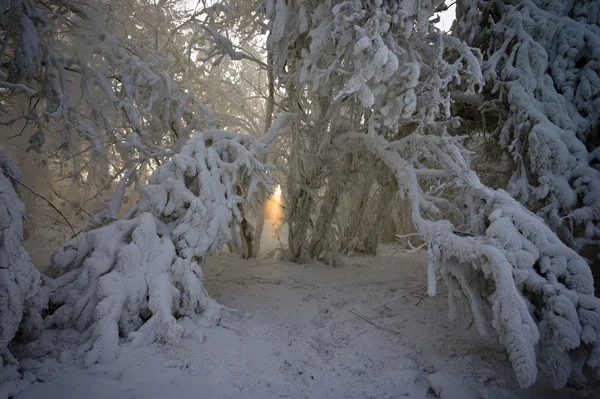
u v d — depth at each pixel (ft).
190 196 15.66
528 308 11.51
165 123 25.31
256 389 10.84
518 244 12.05
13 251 10.19
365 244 34.58
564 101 20.27
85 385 9.80
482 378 11.84
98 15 24.63
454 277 13.85
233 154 19.42
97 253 13.94
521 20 21.81
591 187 17.79
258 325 15.44
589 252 19.69
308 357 13.16
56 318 12.65
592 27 21.38
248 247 29.04
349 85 15.75
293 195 27.91
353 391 11.22
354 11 16.17
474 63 18.13
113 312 12.23
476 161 25.39
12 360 9.98
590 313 10.78
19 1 19.02
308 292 20.94
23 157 27.66
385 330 15.93
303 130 26.13
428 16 17.54
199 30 31.07
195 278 14.79
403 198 18.98
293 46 23.73
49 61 20.54
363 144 23.18
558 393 11.40
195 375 11.10
